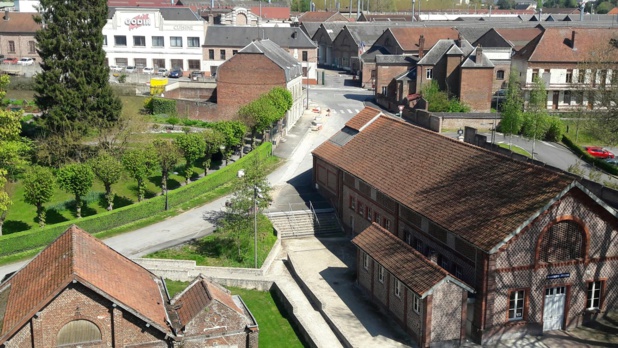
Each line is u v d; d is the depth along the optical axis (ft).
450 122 286.25
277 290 157.48
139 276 125.29
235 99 284.61
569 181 128.26
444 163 161.99
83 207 196.85
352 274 168.14
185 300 122.93
